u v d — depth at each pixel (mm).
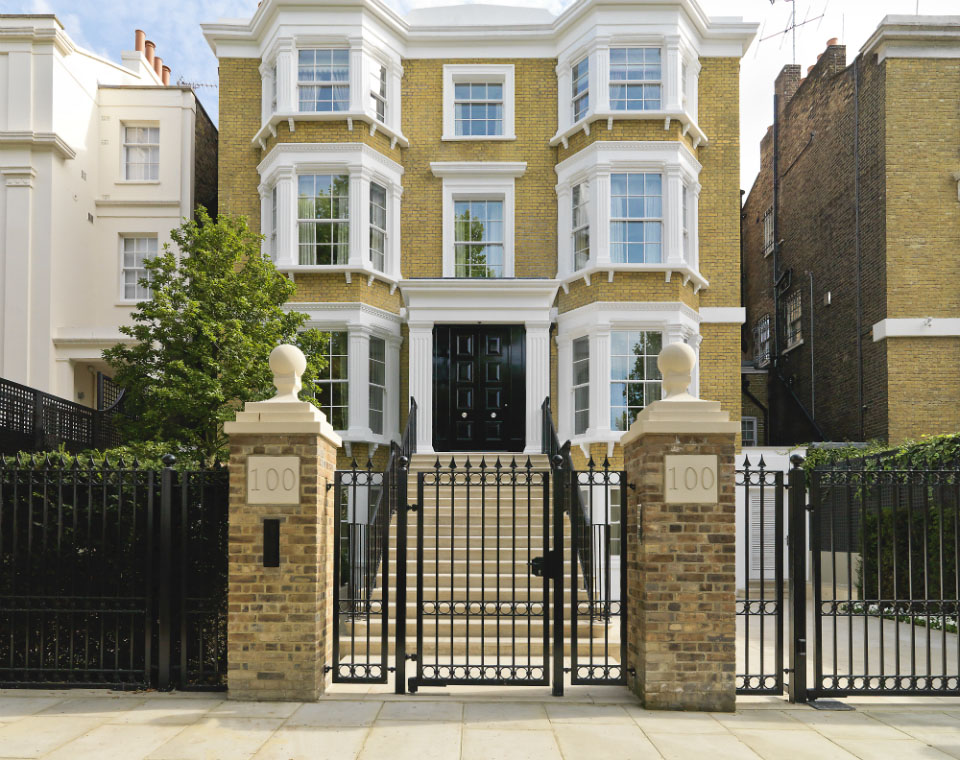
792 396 20594
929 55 15250
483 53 15758
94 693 6793
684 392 6926
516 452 14711
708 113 15562
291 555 6691
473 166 15500
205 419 11258
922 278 15016
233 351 11289
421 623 6938
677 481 6574
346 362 14602
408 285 14133
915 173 15156
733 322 15203
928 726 6102
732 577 6535
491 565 9961
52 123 16016
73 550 7055
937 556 10562
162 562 6938
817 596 6762
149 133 18047
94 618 7234
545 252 15469
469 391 14914
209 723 6008
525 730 5902
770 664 8547
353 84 14867
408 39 15734
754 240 24156
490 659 8188
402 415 15305
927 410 14883
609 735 5801
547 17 15875
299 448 6742
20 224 15797
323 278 14555
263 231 15266
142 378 11531
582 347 14812
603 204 14531
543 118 15688
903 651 9109
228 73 15734
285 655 6633
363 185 14750
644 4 14734
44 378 15672
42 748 5441
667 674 6477
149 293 17594
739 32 15477
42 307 15789
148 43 21547
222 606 7180
